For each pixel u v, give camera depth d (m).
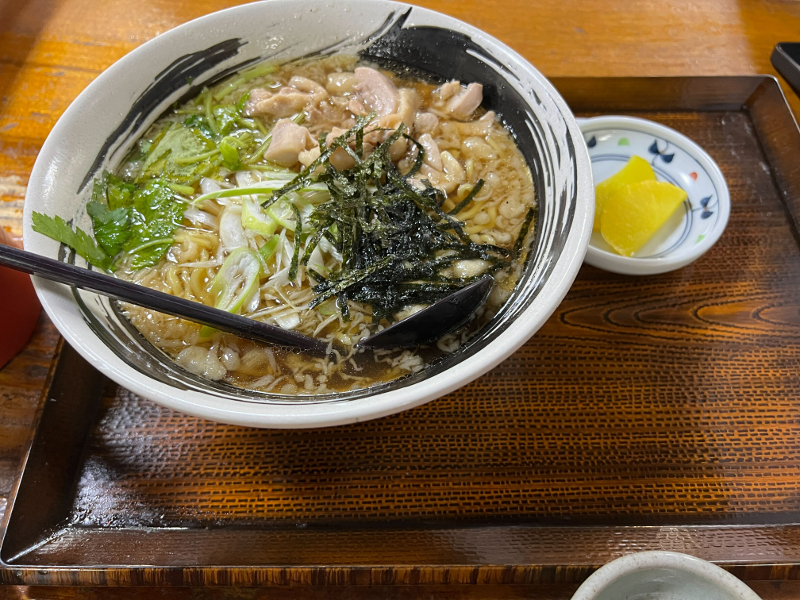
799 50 0.38
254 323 0.25
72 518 0.25
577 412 0.28
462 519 0.25
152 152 0.31
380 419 0.27
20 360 0.28
